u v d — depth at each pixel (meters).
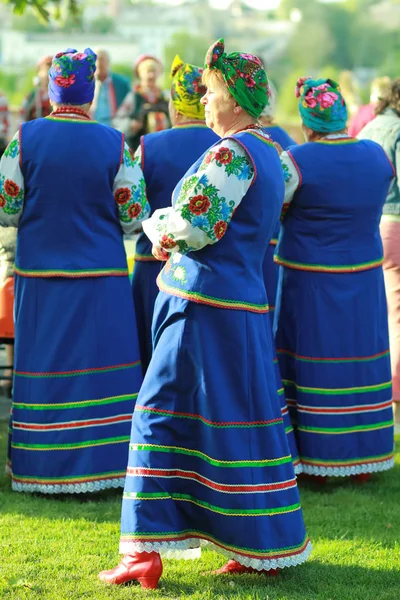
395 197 7.08
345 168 5.80
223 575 4.51
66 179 5.52
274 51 128.88
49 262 5.57
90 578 4.41
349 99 12.04
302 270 5.89
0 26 148.25
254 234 4.30
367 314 5.95
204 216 4.14
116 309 5.66
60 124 5.57
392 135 6.70
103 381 5.63
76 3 9.38
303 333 5.91
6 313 6.42
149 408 4.32
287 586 4.40
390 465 6.09
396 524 5.32
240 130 4.36
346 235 5.87
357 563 4.70
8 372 7.86
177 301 4.28
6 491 5.71
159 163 5.93
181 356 4.26
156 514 4.26
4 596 4.21
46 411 5.59
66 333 5.58
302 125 5.95
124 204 5.66
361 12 129.88
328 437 5.93
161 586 4.36
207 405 4.21
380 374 6.04
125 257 5.75
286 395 6.04
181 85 5.89
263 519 4.21
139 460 4.30
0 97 10.72
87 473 5.61
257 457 4.24
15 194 5.56
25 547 4.77
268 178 4.29
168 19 160.62
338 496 5.84
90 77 5.60
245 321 4.25
